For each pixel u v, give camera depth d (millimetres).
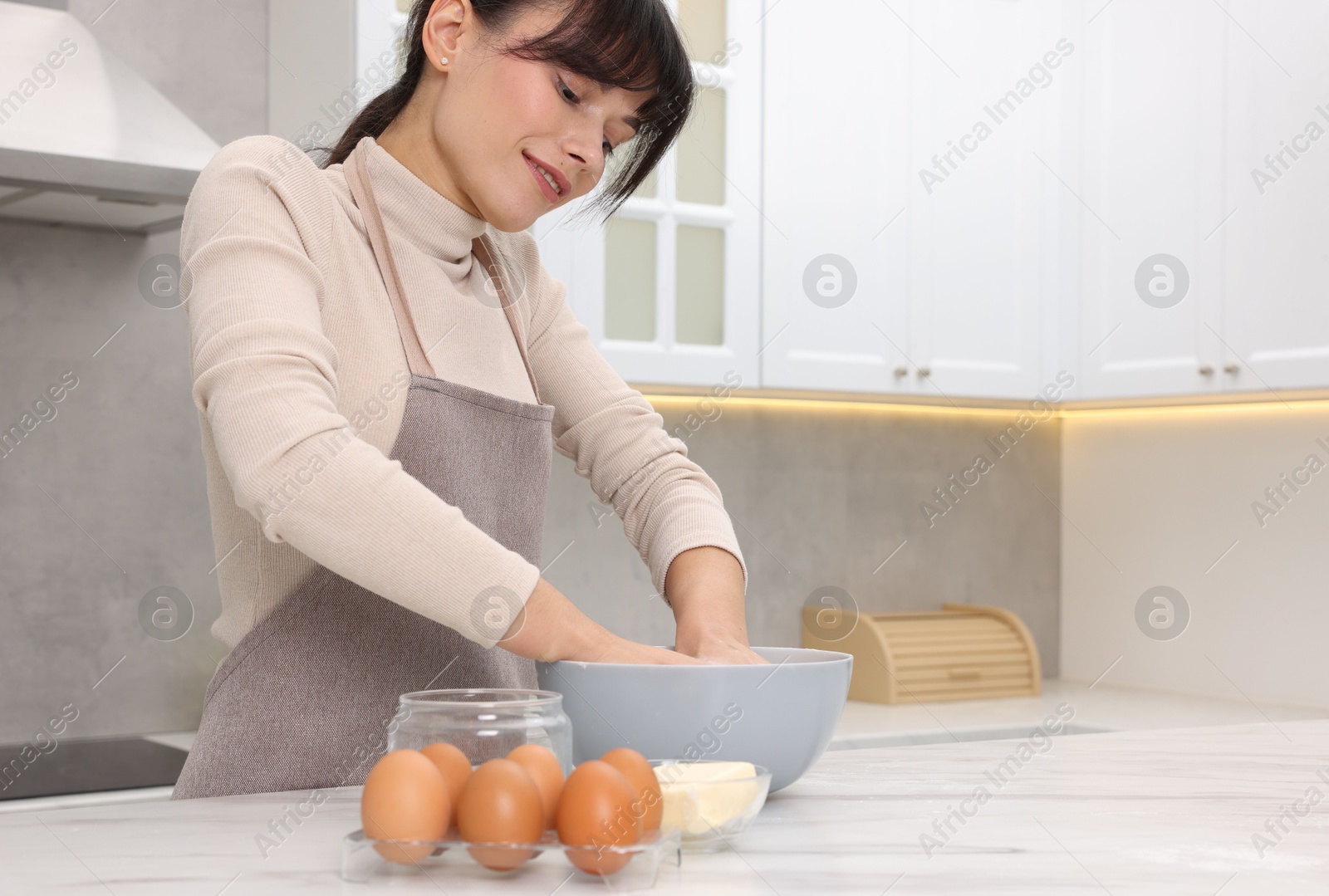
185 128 1744
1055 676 2824
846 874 568
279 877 548
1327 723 1183
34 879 542
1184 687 2561
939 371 2305
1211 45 2195
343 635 882
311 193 895
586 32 867
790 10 2139
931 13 2281
